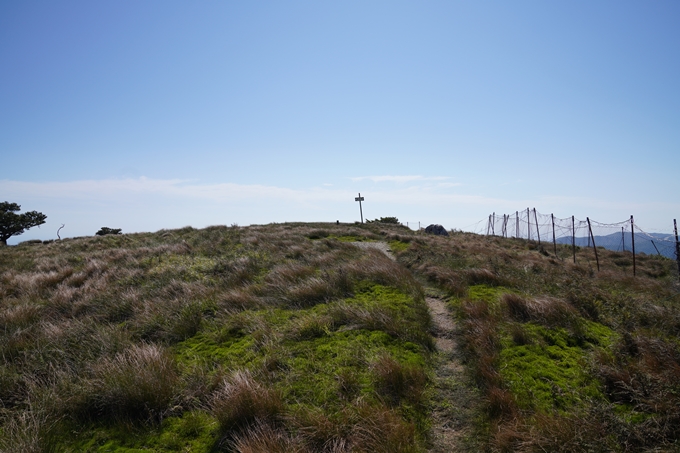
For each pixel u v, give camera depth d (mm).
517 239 27953
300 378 4617
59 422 3930
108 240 20641
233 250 13859
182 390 4406
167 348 5652
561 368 4816
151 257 12773
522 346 5395
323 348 5355
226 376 4547
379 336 5695
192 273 9930
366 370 4734
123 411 4102
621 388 4312
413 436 3588
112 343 5613
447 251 14758
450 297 8219
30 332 6328
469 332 5926
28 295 8984
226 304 7363
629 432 3449
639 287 11312
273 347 5395
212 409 4090
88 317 6984
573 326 6000
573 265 15062
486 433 3750
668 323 6504
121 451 3562
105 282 9641
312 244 15352
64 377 4641
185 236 20047
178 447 3602
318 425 3650
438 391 4527
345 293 7926
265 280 9109
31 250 19172
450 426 3926
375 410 3857
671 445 3307
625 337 5508
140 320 6652
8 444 3477
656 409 3801
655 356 4938
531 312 6523
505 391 4207
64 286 9570
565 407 4023
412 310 6930
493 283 8953
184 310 6797
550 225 21969
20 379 4684
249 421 3824
